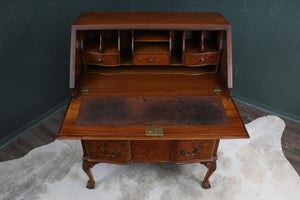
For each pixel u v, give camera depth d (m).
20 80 3.01
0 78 2.80
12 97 3.00
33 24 2.89
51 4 2.98
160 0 3.73
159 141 2.14
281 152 3.02
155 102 2.19
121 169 2.77
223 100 2.23
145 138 1.91
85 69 2.51
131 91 2.32
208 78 2.50
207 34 2.53
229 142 3.12
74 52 2.17
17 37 2.79
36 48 3.03
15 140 3.15
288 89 3.40
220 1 3.31
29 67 3.04
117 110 2.11
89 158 2.30
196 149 2.16
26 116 3.25
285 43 3.13
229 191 2.56
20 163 2.83
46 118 3.50
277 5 2.97
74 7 3.28
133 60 2.41
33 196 2.49
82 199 2.48
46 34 3.07
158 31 2.46
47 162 2.85
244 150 3.02
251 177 2.70
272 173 2.75
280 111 3.62
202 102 2.20
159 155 2.27
